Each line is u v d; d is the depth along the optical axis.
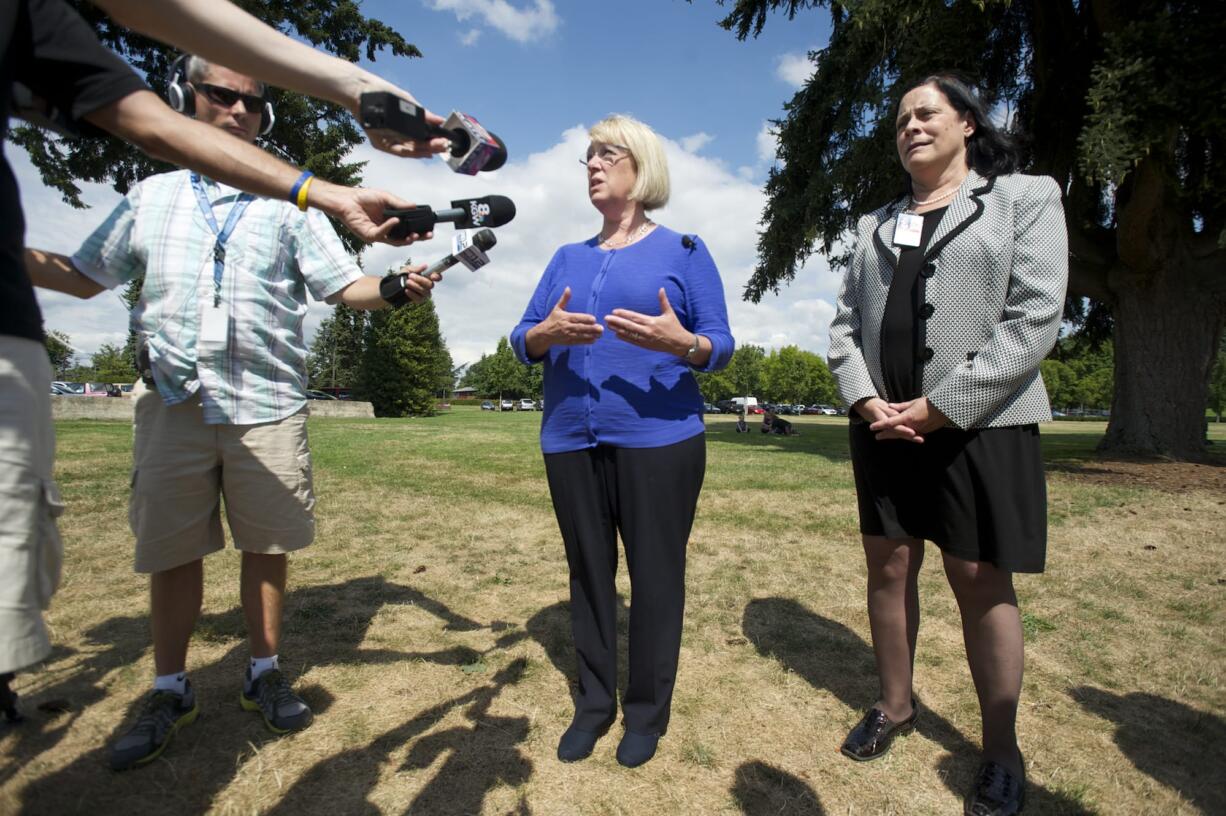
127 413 19.83
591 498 2.09
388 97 1.12
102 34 11.60
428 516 5.27
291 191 1.26
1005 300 1.83
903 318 1.94
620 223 2.21
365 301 1.93
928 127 1.94
